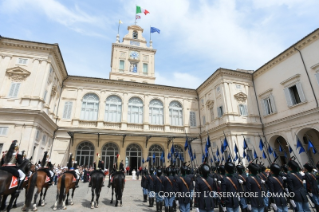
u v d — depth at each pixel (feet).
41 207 32.22
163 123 96.84
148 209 32.55
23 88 63.26
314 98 60.39
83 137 84.07
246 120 80.74
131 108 94.32
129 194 46.78
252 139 78.02
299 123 64.23
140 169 83.76
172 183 28.04
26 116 59.62
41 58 67.21
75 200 38.52
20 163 29.96
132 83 95.91
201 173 21.97
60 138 81.05
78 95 88.33
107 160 85.61
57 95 82.43
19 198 39.40
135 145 91.45
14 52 65.98
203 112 99.50
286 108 69.92
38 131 62.95
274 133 74.28
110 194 46.80
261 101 82.94
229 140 76.33
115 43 111.14
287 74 70.74
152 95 98.84
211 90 93.15
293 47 67.92
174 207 30.83
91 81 91.35
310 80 62.18
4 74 63.26
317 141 70.74
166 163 90.79
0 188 22.27
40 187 30.42
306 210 23.25
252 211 21.38
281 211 22.12
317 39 61.21
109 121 88.38
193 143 96.17
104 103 90.58
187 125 98.73
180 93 103.76
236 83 85.76
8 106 60.29
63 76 86.12
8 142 56.49
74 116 85.15
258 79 85.71
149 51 116.78
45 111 67.41
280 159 76.84
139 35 121.90
